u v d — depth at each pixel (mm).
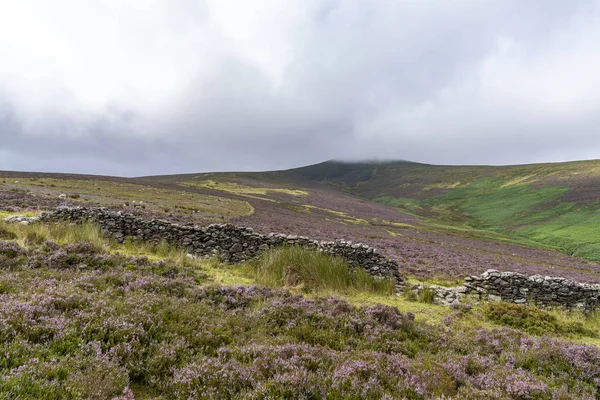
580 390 6160
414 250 39312
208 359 5367
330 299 10250
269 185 158125
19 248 10680
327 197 142250
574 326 11266
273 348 6027
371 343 7352
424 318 10625
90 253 11727
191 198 69500
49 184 55531
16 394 3678
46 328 5383
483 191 160375
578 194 113812
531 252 61000
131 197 54750
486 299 14406
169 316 7082
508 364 6914
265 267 14195
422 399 5090
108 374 4535
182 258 14023
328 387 4887
